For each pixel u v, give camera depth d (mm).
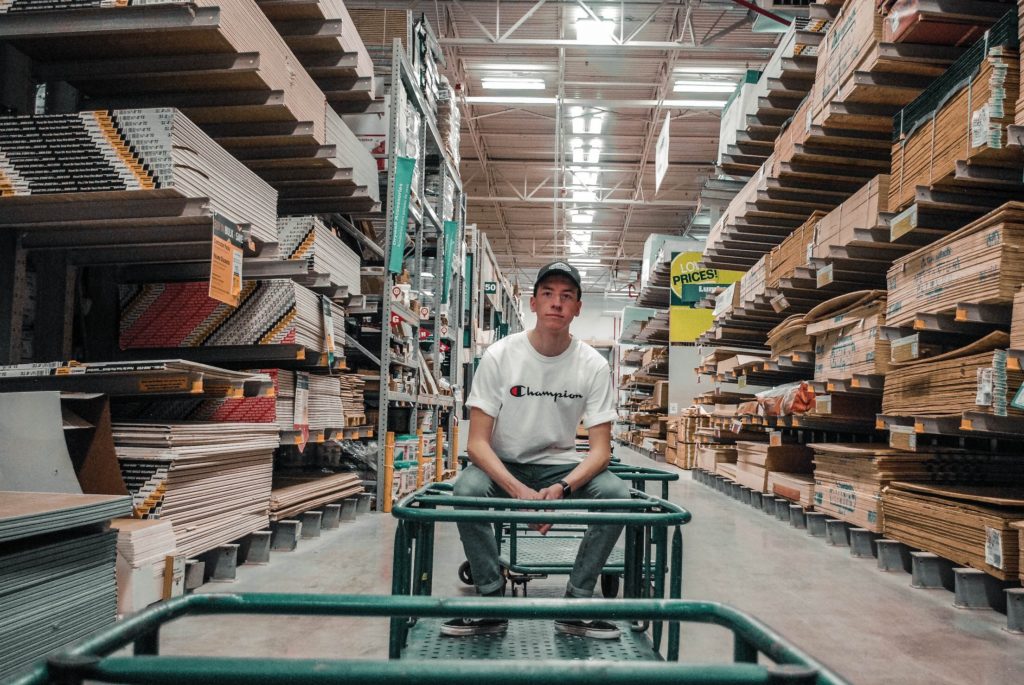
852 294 5246
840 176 6109
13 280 3844
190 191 3457
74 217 3555
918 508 4109
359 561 4098
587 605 1155
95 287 4695
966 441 5461
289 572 3820
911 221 4266
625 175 19688
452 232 8977
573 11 12375
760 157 7461
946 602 3631
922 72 4637
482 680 852
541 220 23734
